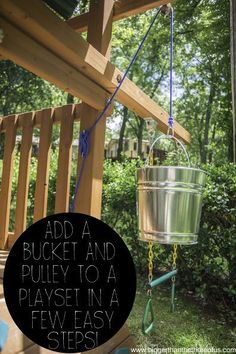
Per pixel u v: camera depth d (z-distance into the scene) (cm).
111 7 193
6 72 922
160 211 138
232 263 318
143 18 1050
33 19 127
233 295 314
